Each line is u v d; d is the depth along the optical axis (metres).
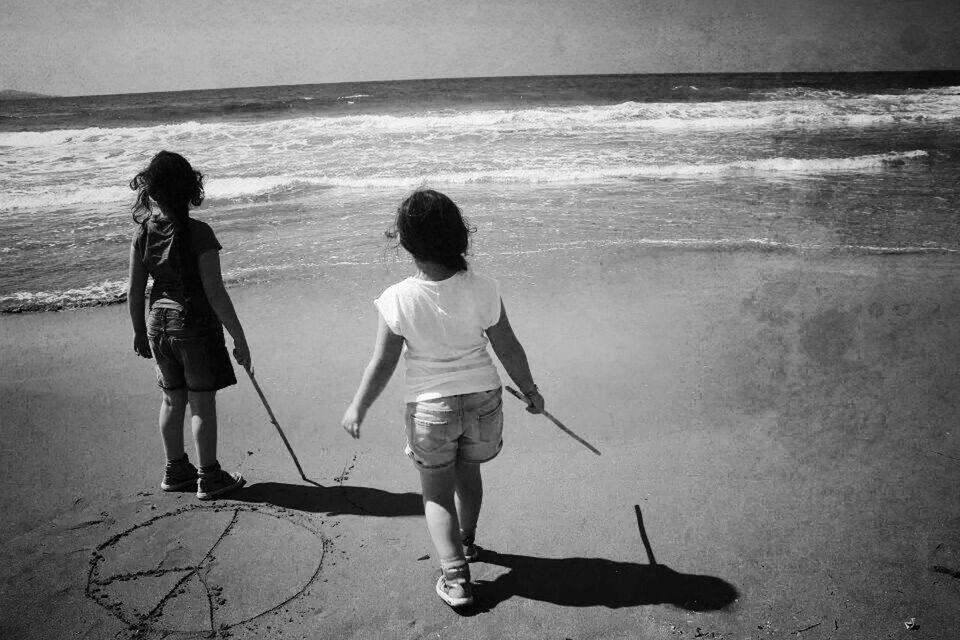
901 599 2.50
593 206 8.97
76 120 25.42
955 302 5.46
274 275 6.38
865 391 4.10
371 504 3.19
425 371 2.37
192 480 3.38
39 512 3.15
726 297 5.65
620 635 2.38
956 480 3.21
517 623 2.46
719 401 4.02
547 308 5.47
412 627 2.45
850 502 3.08
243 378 4.43
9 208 9.55
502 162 12.52
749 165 11.96
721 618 2.45
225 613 2.53
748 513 3.03
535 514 3.07
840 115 19.78
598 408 3.96
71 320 5.54
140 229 3.02
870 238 7.33
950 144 14.39
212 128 18.25
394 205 9.26
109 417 4.04
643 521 3.00
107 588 2.67
